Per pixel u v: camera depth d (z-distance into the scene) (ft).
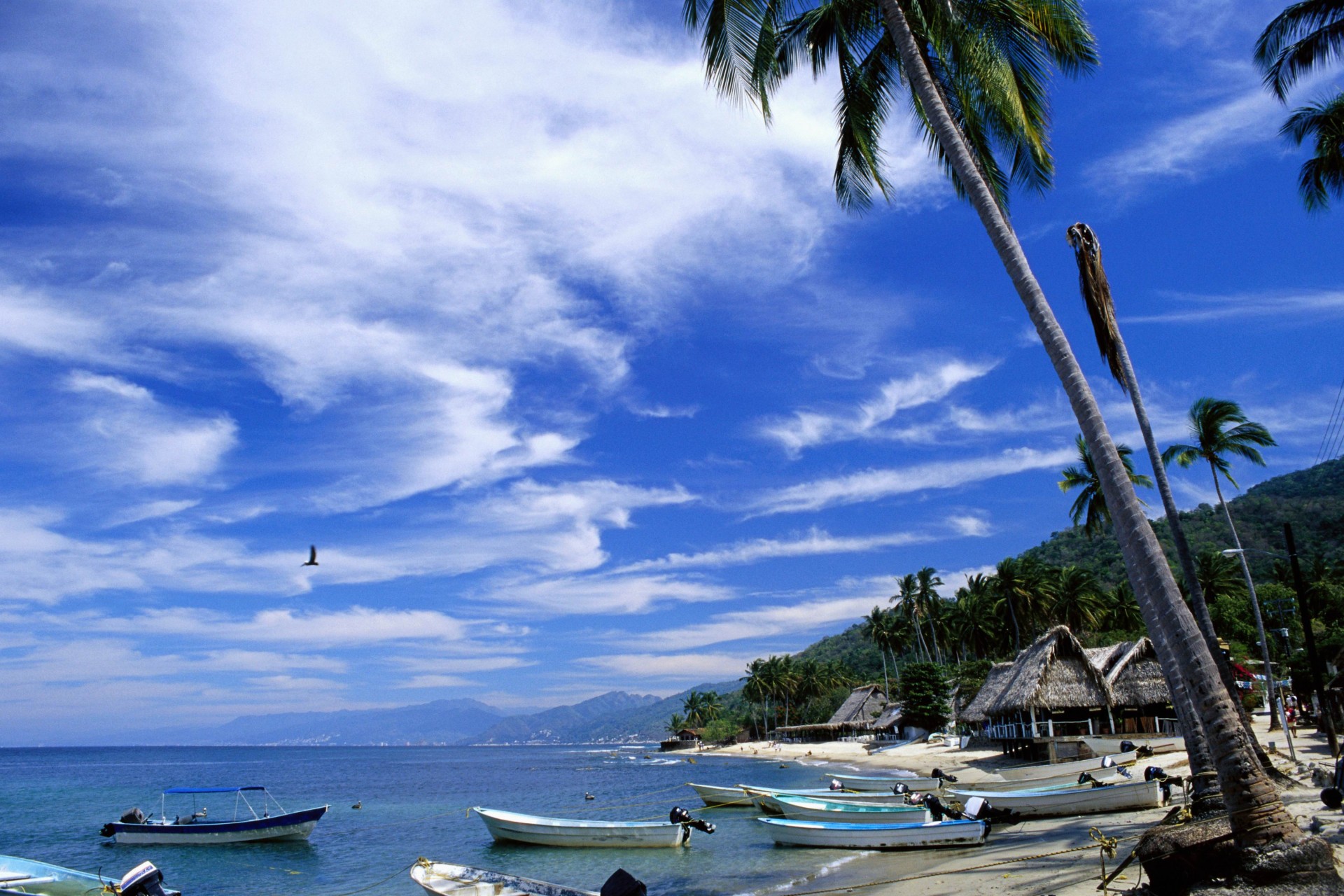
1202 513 439.63
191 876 82.64
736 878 66.28
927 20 47.06
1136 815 69.87
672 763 345.51
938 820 73.31
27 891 56.65
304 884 77.87
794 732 408.67
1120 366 51.13
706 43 45.19
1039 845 61.46
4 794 204.33
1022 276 37.24
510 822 91.71
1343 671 111.45
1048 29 44.75
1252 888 28.02
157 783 261.44
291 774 328.08
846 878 60.85
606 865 78.33
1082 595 258.16
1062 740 123.03
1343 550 319.27
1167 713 135.85
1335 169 72.38
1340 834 38.11
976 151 49.52
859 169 52.11
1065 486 149.48
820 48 50.57
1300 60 65.62
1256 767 29.63
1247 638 237.04
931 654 346.13
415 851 93.61
